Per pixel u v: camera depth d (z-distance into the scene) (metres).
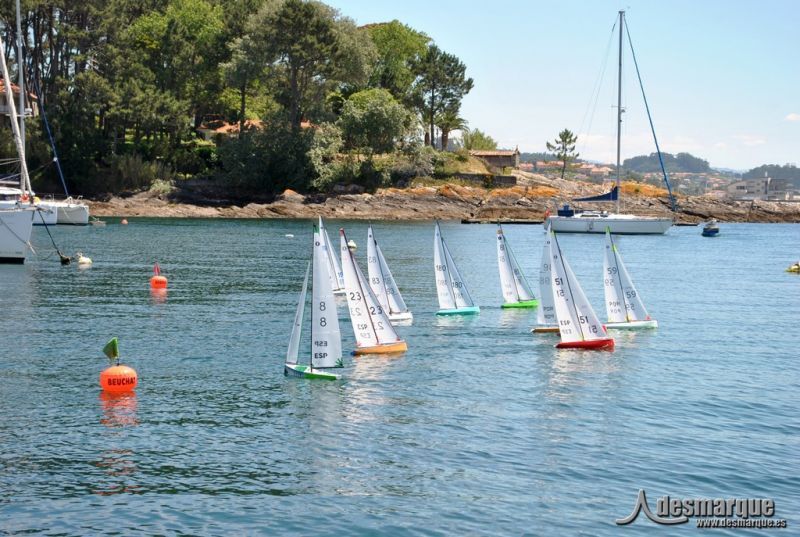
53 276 68.56
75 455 26.92
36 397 33.03
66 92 145.62
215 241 102.31
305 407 32.25
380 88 174.25
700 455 27.64
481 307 56.31
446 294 53.22
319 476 25.53
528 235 127.62
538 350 42.81
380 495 24.22
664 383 36.53
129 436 28.75
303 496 24.14
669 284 72.69
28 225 77.06
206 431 29.39
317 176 153.25
